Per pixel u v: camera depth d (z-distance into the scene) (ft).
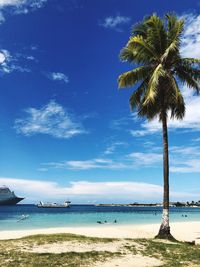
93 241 61.87
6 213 381.40
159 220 204.33
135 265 45.50
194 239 89.04
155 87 70.59
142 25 80.28
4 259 46.39
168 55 76.18
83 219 221.05
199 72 78.43
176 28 77.15
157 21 77.20
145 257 50.96
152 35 77.46
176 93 71.67
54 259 47.14
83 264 45.16
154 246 59.62
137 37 75.97
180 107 78.23
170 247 59.67
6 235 93.66
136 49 77.51
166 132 77.30
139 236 94.94
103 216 278.67
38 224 162.91
